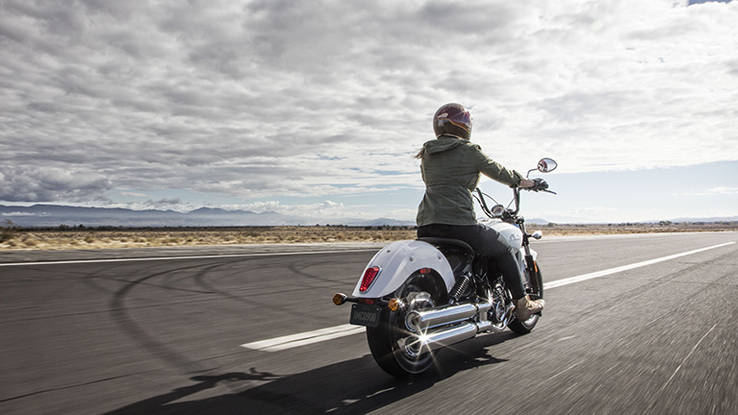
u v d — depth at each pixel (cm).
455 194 409
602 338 493
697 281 940
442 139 418
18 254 1391
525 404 312
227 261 1317
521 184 448
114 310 636
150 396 324
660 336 501
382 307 355
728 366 396
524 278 508
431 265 388
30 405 308
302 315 614
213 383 353
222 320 581
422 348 376
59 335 502
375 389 342
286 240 3275
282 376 371
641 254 1697
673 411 300
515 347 459
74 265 1150
